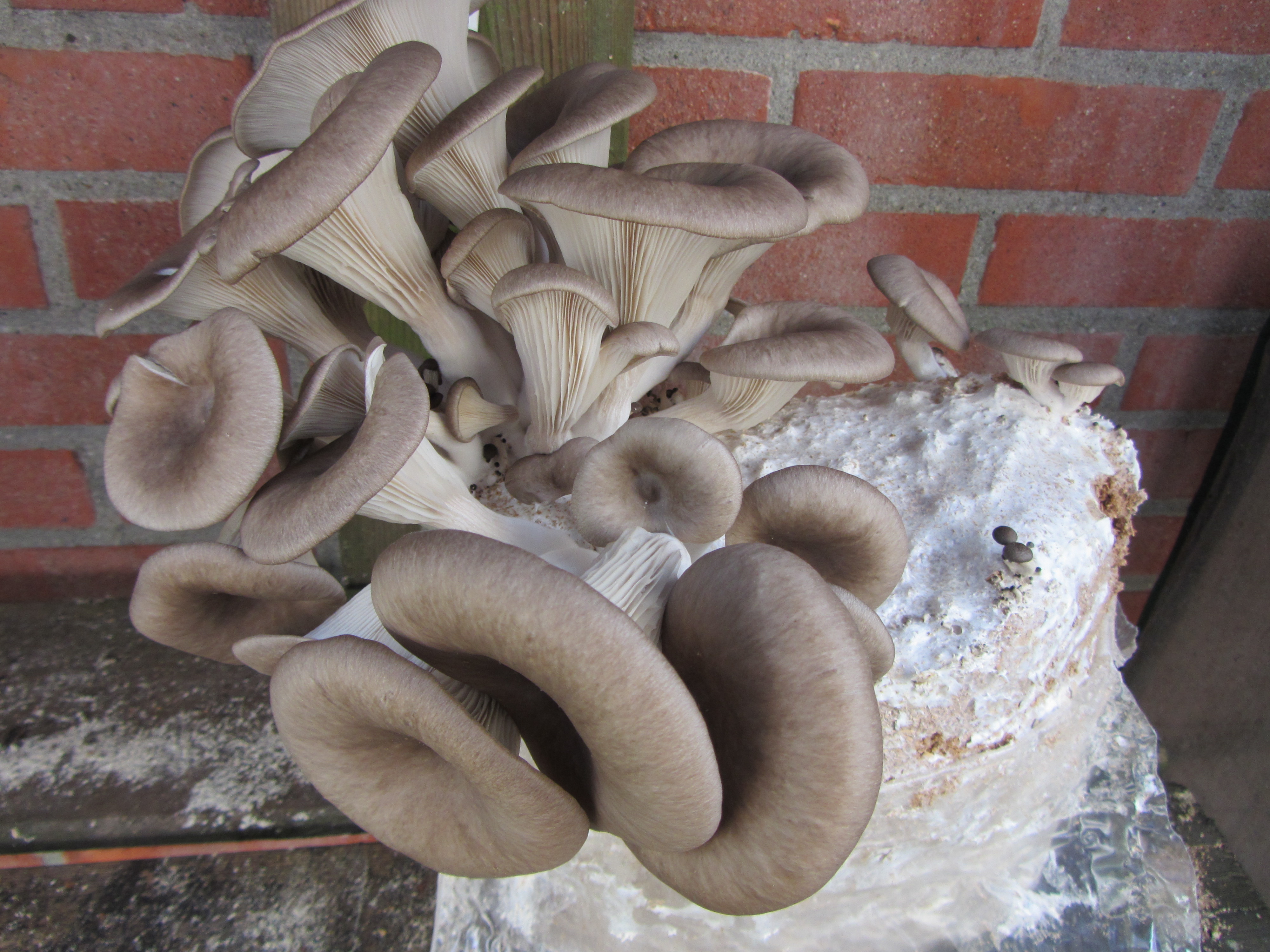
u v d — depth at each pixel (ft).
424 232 1.35
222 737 1.68
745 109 1.63
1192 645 1.87
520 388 1.37
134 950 1.47
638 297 1.25
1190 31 1.60
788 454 1.41
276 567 1.19
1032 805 1.42
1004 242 1.78
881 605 1.26
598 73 1.32
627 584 1.09
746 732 0.97
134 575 1.95
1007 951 1.44
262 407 1.07
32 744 1.66
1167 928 1.47
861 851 1.32
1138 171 1.72
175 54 1.53
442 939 1.47
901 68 1.61
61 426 1.79
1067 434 1.44
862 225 1.75
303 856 1.59
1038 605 1.27
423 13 1.17
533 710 1.08
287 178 1.00
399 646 1.11
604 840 1.34
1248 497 1.75
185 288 1.18
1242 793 1.75
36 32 1.49
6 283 1.65
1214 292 1.84
